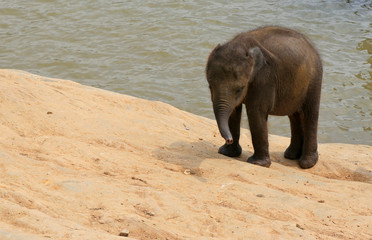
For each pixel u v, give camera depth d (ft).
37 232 22.24
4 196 25.14
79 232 22.18
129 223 24.52
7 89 40.40
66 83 49.42
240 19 81.46
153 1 88.07
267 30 36.99
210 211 26.94
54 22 81.05
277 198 29.58
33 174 28.50
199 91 62.03
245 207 28.30
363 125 54.29
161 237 23.89
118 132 38.52
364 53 70.95
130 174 31.35
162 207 26.84
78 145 33.88
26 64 68.59
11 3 87.71
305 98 38.24
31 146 33.04
